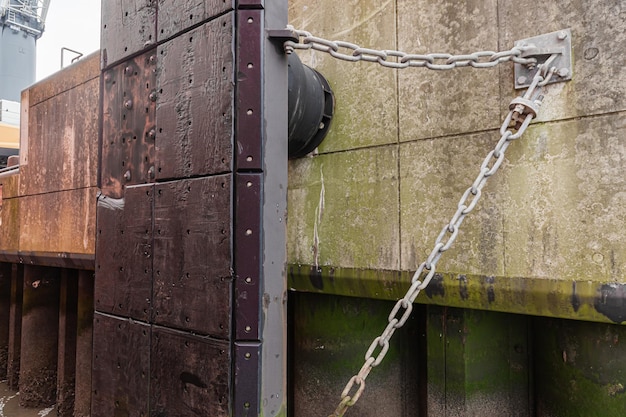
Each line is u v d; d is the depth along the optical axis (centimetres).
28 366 894
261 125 311
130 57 412
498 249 332
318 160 446
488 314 393
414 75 380
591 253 296
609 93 293
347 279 418
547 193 313
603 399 333
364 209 409
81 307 763
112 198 429
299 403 499
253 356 305
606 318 290
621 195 287
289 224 468
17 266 1003
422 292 371
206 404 324
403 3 391
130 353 393
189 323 341
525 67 321
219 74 326
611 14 293
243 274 309
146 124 393
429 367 409
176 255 355
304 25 468
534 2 323
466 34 355
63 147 731
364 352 453
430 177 368
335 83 436
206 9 337
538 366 398
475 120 347
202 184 336
